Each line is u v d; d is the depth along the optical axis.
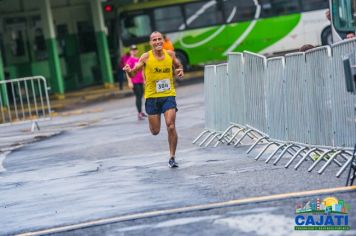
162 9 55.84
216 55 56.03
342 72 14.97
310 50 16.36
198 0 55.75
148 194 15.52
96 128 33.25
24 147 29.16
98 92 55.25
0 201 17.17
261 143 22.16
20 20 56.81
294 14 54.81
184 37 56.03
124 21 55.84
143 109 39.97
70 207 15.20
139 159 21.61
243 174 16.69
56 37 59.44
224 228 11.66
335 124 15.52
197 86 50.62
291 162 17.05
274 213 12.24
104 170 20.20
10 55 56.38
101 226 12.91
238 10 55.62
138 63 18.91
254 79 20.33
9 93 55.50
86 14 60.47
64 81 59.78
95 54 60.94
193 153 21.70
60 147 27.48
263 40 55.34
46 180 19.70
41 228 13.47
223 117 23.30
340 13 27.16
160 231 11.98
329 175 15.36
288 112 17.94
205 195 14.54
